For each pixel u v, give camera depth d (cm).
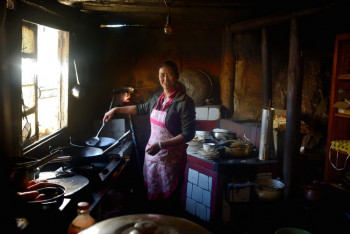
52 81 414
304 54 427
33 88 329
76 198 240
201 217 406
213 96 541
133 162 481
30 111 321
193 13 446
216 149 404
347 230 359
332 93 399
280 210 392
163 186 330
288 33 496
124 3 377
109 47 535
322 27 469
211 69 544
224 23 525
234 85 523
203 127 522
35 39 329
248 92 516
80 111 479
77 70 450
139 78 541
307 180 438
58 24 373
